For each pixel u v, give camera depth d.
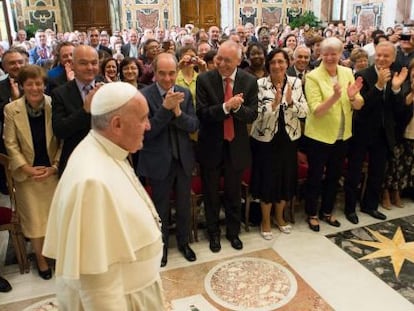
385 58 3.28
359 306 2.53
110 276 1.26
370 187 3.69
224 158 3.03
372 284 2.75
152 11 13.32
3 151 3.15
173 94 2.58
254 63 3.79
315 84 3.22
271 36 9.21
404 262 3.00
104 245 1.23
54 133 2.60
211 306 2.53
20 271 2.90
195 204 3.23
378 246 3.22
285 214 3.76
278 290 2.68
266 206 3.31
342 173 3.50
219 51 2.86
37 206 2.75
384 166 3.60
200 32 7.68
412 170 3.78
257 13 13.59
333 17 13.24
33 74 2.59
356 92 3.04
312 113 3.24
